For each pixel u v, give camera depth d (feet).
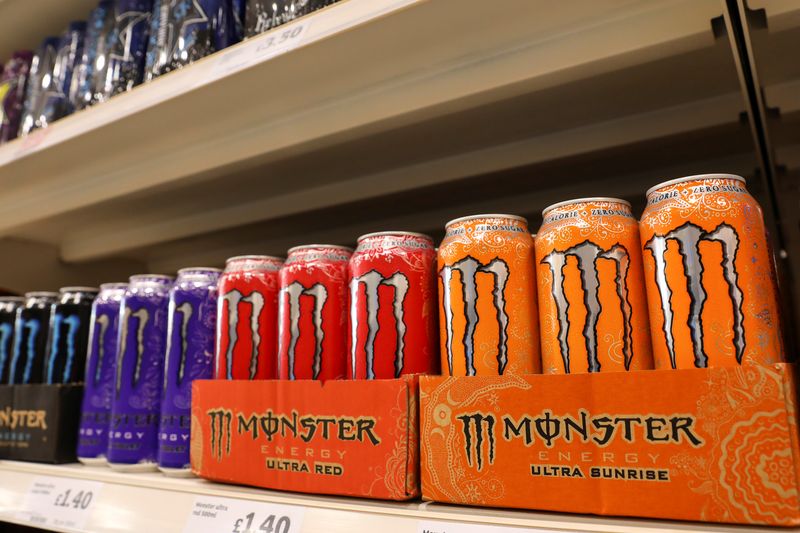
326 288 2.61
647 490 1.78
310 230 4.97
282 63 2.64
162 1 3.48
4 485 3.36
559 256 2.10
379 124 2.93
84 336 3.61
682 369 1.77
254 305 2.79
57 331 3.60
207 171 3.53
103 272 6.02
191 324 3.01
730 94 3.01
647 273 2.02
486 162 3.63
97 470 3.18
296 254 2.70
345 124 2.93
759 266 1.87
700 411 1.74
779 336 1.89
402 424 2.16
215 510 2.50
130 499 2.82
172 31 3.31
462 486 2.03
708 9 2.15
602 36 2.33
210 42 3.22
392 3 2.27
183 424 2.93
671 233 1.94
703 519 1.71
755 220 1.91
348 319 2.56
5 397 3.65
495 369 2.16
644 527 1.73
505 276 2.20
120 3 3.80
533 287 2.23
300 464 2.36
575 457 1.88
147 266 6.28
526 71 2.47
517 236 2.26
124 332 3.21
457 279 2.25
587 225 2.09
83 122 3.30
